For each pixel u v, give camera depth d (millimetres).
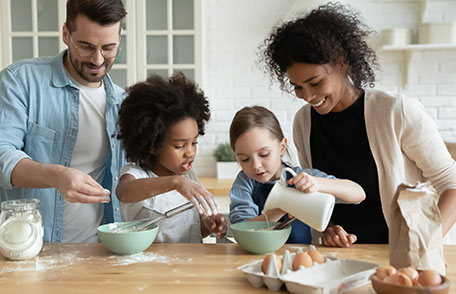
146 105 1424
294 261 1056
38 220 1249
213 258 1218
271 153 1472
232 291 991
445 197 1291
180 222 1544
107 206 1778
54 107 1642
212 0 3385
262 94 3428
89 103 1691
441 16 3279
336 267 1050
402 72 3361
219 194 2945
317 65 1280
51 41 2988
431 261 1018
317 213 1202
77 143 1689
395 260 1042
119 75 3057
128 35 3023
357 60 1350
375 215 1479
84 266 1154
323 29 1303
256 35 3391
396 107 1375
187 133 1435
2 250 1193
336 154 1510
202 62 3059
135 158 1493
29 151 1628
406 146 1385
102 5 1445
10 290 995
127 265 1159
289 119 3428
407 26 3322
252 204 1545
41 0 2971
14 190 1644
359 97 1450
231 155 3348
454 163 1370
